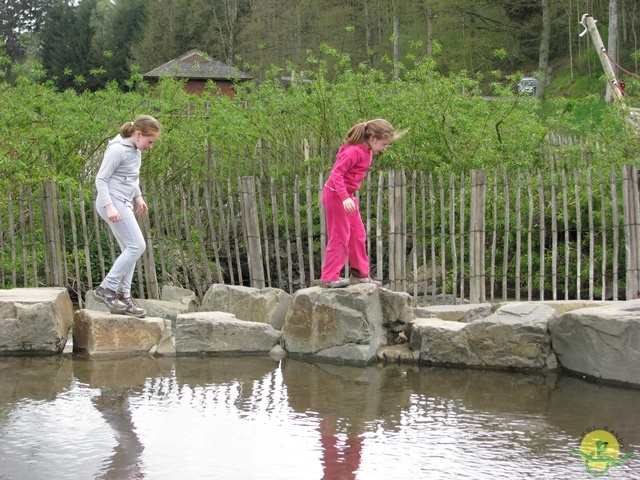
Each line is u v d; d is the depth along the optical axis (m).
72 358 7.55
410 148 10.64
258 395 6.20
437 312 8.09
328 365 7.33
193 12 54.62
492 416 5.63
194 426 5.40
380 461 4.72
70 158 10.32
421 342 7.41
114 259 9.38
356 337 7.38
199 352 7.73
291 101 11.35
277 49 43.31
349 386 6.49
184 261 9.50
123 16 62.47
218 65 38.78
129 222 7.69
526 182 9.50
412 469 4.59
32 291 8.20
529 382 6.64
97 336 7.62
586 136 11.90
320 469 4.60
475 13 37.97
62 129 10.40
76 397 6.11
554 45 41.62
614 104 10.90
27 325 7.61
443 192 8.94
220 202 9.52
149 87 12.87
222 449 4.94
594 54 37.59
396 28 38.97
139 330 7.78
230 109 11.75
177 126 11.58
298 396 6.18
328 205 7.37
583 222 9.56
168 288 9.24
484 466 4.63
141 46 55.41
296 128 11.69
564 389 6.39
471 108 10.71
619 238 9.32
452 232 8.87
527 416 5.63
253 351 7.78
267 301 8.43
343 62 11.57
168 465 4.67
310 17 43.28
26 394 6.20
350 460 4.74
